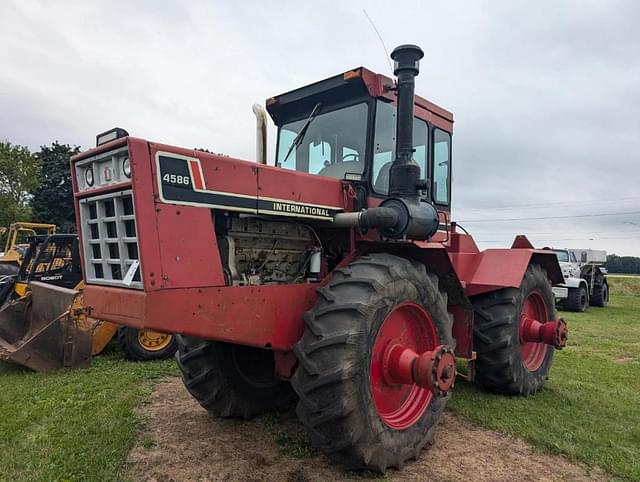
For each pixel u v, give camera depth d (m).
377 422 2.89
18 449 3.32
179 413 4.05
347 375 2.69
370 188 3.67
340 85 3.76
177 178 2.60
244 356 3.90
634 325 10.57
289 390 4.14
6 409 4.21
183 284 2.54
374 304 2.88
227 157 2.89
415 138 4.32
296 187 3.26
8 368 5.79
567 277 14.00
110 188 2.63
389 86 3.71
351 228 3.56
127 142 2.44
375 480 2.90
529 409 4.19
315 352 2.78
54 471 2.97
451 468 3.10
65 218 36.22
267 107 4.27
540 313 5.31
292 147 4.18
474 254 4.94
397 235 3.28
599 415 4.09
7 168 34.66
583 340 8.25
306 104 4.14
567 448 3.36
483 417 3.95
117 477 2.89
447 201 4.83
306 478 2.92
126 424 3.74
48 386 4.94
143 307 2.39
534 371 4.83
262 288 2.87
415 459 3.20
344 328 2.78
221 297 2.68
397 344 3.22
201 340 3.67
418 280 3.29
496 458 3.25
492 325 4.50
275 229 3.34
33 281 6.79
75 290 6.03
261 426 3.75
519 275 4.54
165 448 3.33
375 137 3.72
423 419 3.28
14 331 6.46
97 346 6.31
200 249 2.65
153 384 5.02
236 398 3.77
